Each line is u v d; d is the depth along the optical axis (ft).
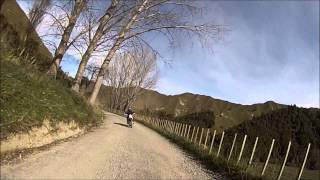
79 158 40.65
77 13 79.77
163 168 48.42
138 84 282.56
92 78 116.06
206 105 509.35
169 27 96.48
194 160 64.13
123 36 98.37
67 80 94.22
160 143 81.56
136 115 254.68
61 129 50.83
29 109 41.06
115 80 286.25
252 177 52.75
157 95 516.32
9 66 44.68
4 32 60.08
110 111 262.88
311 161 149.89
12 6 121.08
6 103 36.60
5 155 33.68
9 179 27.45
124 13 95.14
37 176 29.89
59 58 77.15
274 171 60.08
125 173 39.55
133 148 60.03
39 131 41.81
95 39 90.94
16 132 35.94
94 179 34.01
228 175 54.60
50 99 51.67
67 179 31.45
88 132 67.21
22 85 43.47
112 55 102.12
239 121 433.48
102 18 90.99
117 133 79.05
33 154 37.06
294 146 175.52
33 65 59.31
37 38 107.34
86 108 79.46
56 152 40.75
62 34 80.84
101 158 44.09
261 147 107.45
